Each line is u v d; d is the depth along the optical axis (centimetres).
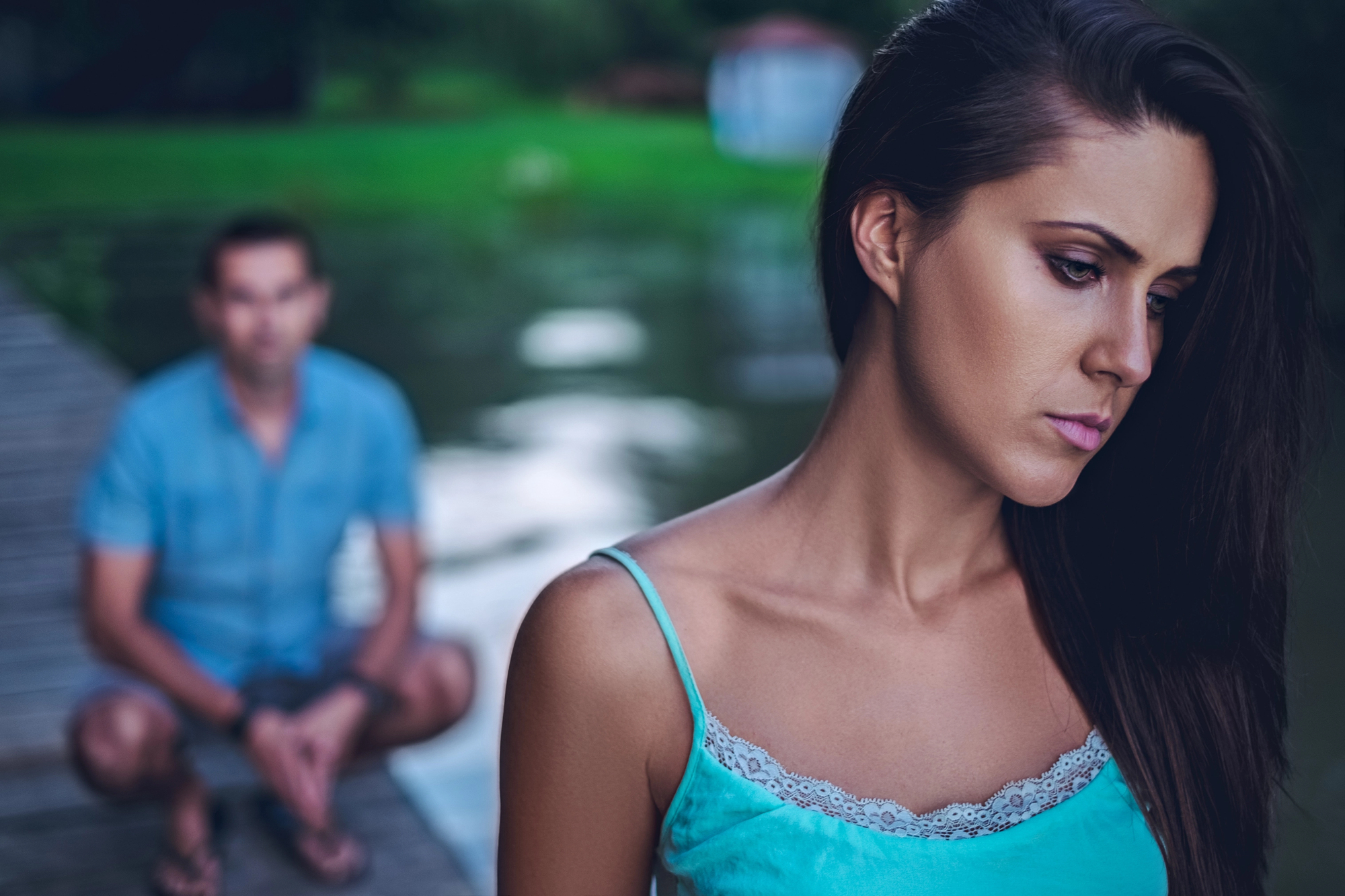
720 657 101
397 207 2444
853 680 101
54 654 410
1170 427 104
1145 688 107
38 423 656
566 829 101
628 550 103
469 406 1031
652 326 1403
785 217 2439
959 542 105
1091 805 103
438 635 347
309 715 310
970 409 93
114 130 3067
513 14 4750
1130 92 87
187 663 306
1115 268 89
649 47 4872
